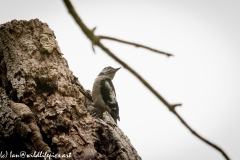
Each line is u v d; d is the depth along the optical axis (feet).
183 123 8.43
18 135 25.17
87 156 26.84
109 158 29.09
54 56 33.14
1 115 25.63
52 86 30.45
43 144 25.39
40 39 32.65
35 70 30.37
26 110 26.45
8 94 29.40
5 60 29.84
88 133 29.19
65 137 27.12
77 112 30.12
